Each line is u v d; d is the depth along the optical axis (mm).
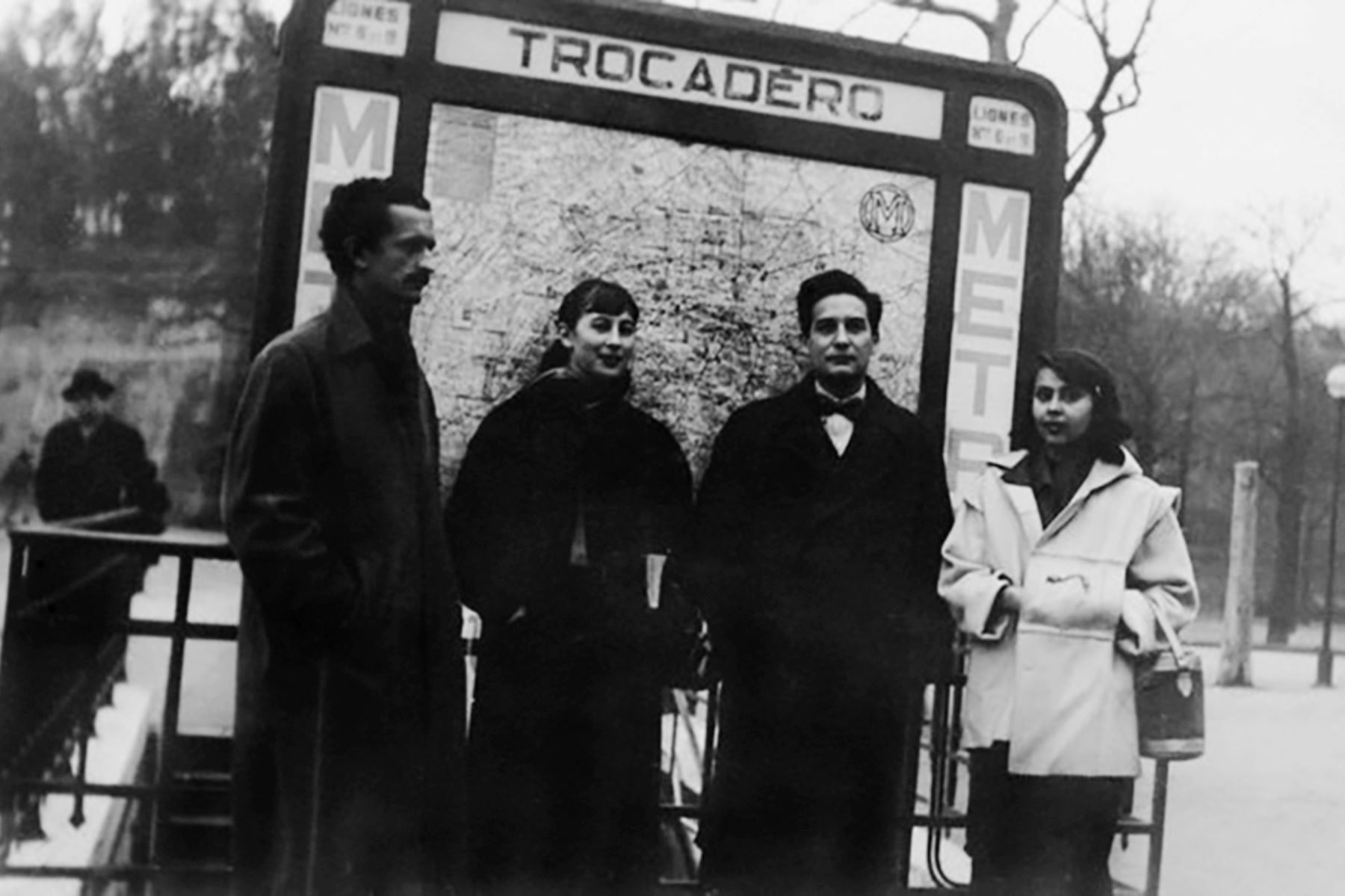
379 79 3482
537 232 3570
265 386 2879
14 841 3391
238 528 2852
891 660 3564
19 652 3434
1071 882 3271
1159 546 3266
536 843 3434
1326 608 5738
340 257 3062
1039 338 3852
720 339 3682
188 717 3801
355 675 2926
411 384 3053
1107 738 3180
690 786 4074
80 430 4551
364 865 2963
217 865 3498
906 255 3799
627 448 3494
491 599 3420
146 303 5250
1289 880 4074
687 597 3520
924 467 3590
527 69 3566
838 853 3572
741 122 3693
